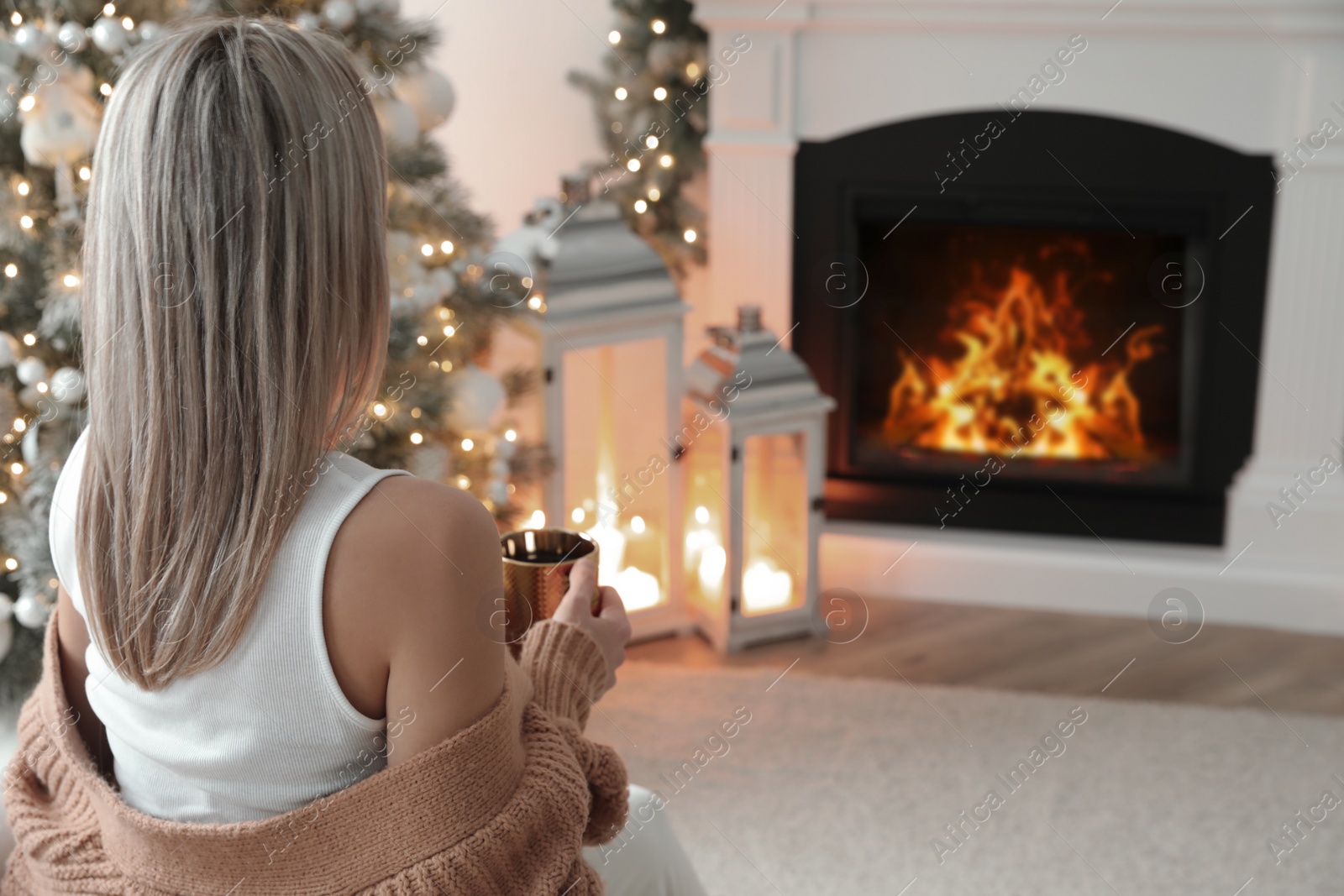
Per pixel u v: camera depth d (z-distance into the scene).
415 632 0.70
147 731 0.75
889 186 2.66
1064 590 2.75
